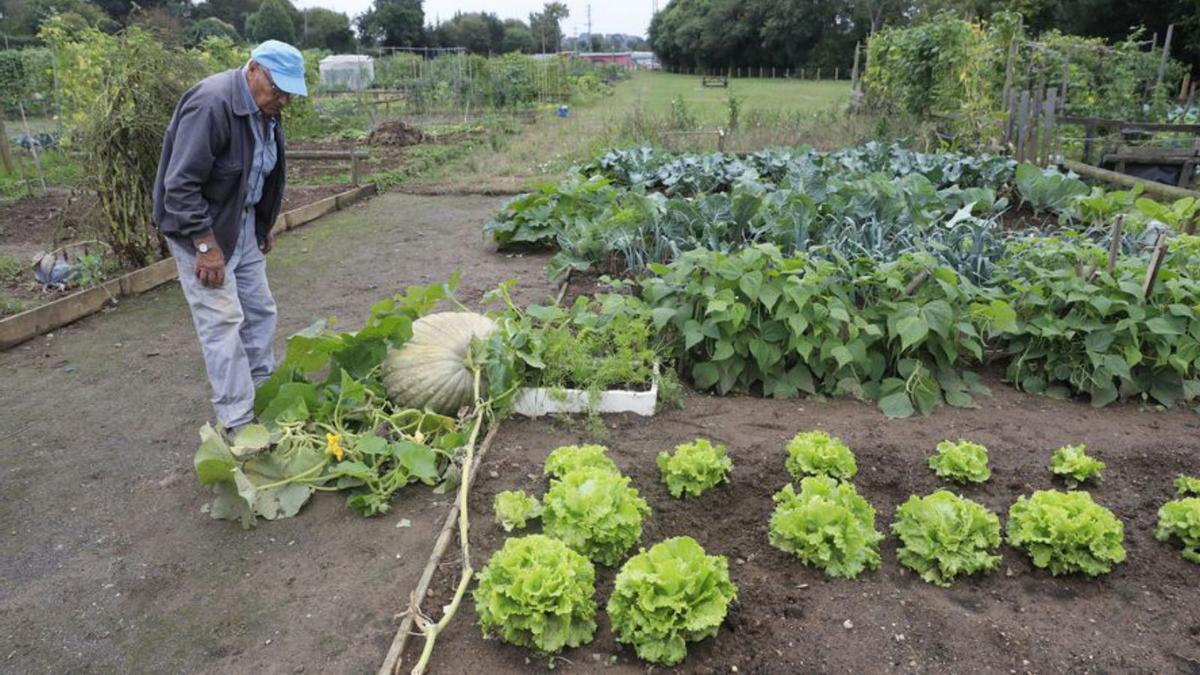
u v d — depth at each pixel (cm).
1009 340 533
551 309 499
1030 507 341
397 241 927
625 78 6444
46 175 1327
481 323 471
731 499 387
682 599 280
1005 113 1273
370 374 438
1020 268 571
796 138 1545
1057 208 906
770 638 295
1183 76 2009
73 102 1465
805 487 354
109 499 393
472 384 445
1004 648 290
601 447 397
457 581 326
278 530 366
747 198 655
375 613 312
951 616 307
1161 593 321
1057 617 307
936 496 342
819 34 6544
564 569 288
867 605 313
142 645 297
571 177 995
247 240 451
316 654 291
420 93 2873
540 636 280
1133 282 497
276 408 402
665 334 520
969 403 489
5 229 962
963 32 1553
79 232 826
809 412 478
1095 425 467
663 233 691
